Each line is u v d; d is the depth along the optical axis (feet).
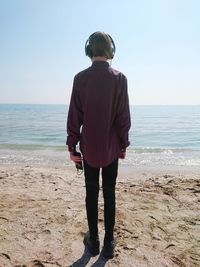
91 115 8.84
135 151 57.52
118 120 9.18
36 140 81.76
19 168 30.07
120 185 20.18
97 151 8.90
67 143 9.33
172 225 12.49
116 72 9.04
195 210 14.38
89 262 9.41
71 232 11.36
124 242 10.71
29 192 17.25
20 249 10.09
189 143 78.74
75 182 20.90
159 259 9.75
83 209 13.94
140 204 14.99
